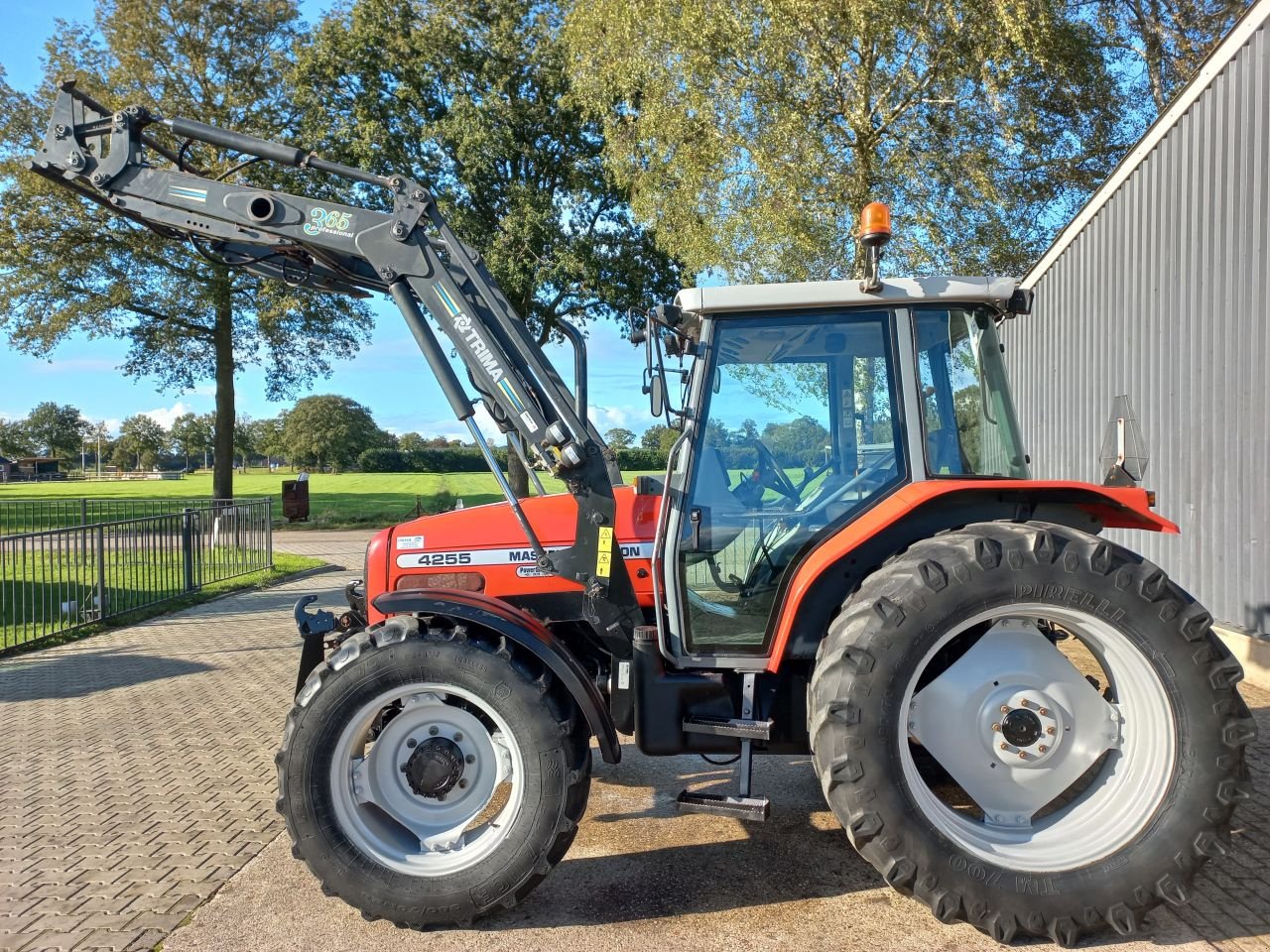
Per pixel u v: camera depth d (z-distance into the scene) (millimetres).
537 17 19656
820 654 2953
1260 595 5559
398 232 3248
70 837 3584
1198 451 6227
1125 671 2830
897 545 3119
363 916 2885
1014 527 2887
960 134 12297
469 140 18422
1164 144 6652
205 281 18734
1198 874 2912
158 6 17594
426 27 19250
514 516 3658
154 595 9859
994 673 2947
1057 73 12570
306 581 11953
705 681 3176
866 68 11711
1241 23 5605
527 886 2805
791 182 11906
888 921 2844
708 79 12555
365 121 18688
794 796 3977
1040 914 2646
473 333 3248
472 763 3035
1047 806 3070
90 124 3410
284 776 2830
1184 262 6391
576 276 19344
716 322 3299
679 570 3270
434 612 2924
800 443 3275
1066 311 8469
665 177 13758
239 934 2811
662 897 3025
